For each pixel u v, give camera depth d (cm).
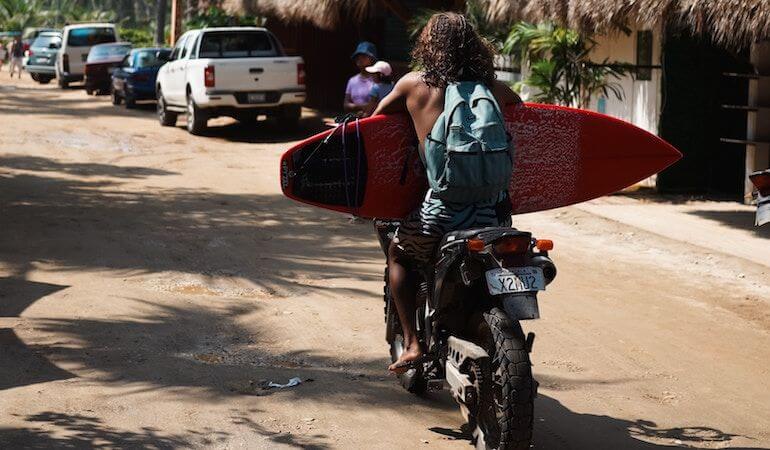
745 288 833
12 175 1409
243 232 1034
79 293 758
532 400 424
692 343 675
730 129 1349
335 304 753
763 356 649
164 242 970
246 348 638
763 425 525
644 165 568
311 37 2705
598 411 541
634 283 847
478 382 445
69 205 1170
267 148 1862
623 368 617
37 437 474
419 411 534
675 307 768
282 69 1983
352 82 1020
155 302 740
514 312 421
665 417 534
